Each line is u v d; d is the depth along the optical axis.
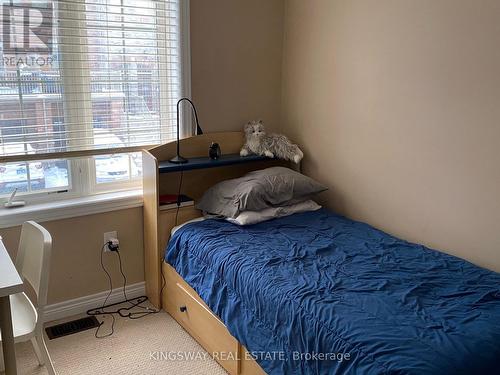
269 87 3.10
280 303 1.69
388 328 1.46
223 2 2.75
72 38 2.34
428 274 1.91
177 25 2.61
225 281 2.00
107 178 2.64
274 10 2.98
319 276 1.85
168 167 2.51
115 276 2.69
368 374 1.32
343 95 2.70
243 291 1.88
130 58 2.54
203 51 2.74
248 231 2.36
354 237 2.32
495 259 2.05
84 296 2.59
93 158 2.56
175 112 2.76
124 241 2.67
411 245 2.24
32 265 1.80
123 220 2.64
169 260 2.42
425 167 2.30
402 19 2.30
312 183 2.72
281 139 2.96
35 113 2.31
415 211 2.39
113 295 2.69
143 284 2.80
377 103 2.50
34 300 2.33
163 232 2.56
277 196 2.58
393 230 2.53
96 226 2.55
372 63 2.49
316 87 2.88
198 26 2.69
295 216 2.61
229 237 2.26
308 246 2.16
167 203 2.55
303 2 2.87
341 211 2.85
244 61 2.93
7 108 2.22
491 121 1.99
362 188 2.67
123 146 2.58
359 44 2.55
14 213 2.25
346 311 1.57
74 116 2.42
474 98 2.04
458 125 2.12
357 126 2.64
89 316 2.55
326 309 1.58
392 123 2.43
